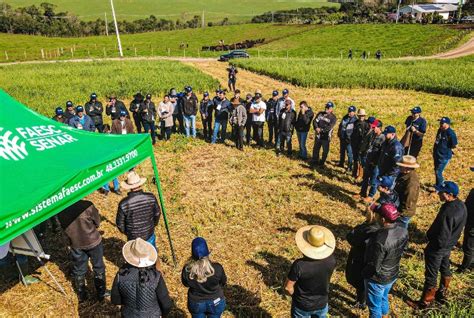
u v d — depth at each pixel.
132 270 4.37
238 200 9.99
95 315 6.07
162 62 47.78
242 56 53.03
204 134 15.33
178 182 11.20
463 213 5.66
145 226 6.17
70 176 5.24
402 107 21.80
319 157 13.46
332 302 6.29
